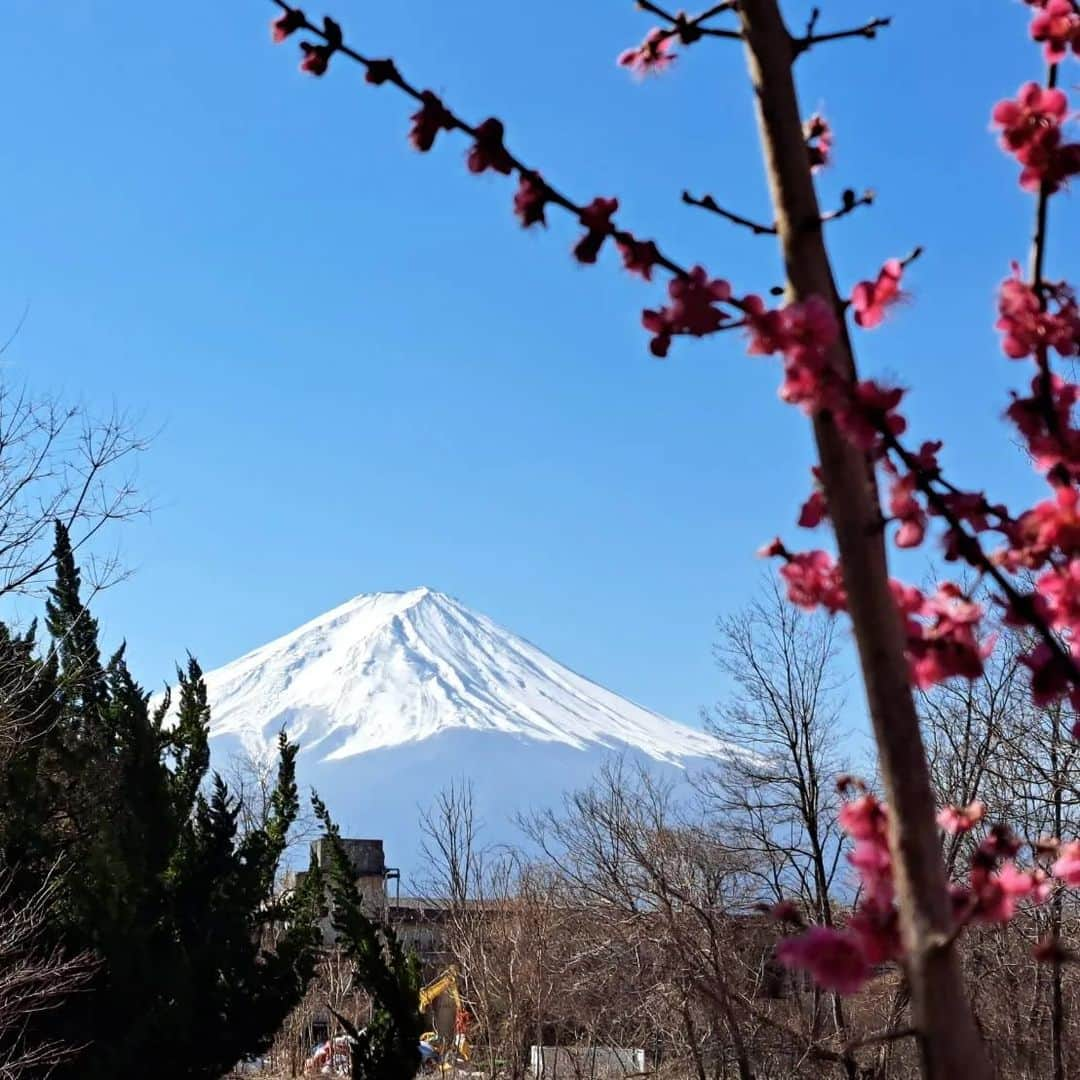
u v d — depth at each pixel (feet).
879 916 8.57
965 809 10.58
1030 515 9.44
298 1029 108.06
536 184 10.48
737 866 81.00
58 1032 56.90
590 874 90.22
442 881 132.26
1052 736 63.10
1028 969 58.95
